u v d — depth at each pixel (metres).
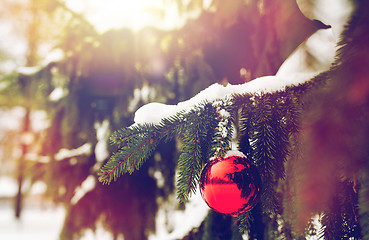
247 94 0.86
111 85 2.11
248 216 0.97
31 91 2.14
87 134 2.16
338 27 0.81
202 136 0.88
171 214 2.07
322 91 0.66
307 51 0.97
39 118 2.26
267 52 1.55
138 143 0.88
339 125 0.60
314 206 0.64
